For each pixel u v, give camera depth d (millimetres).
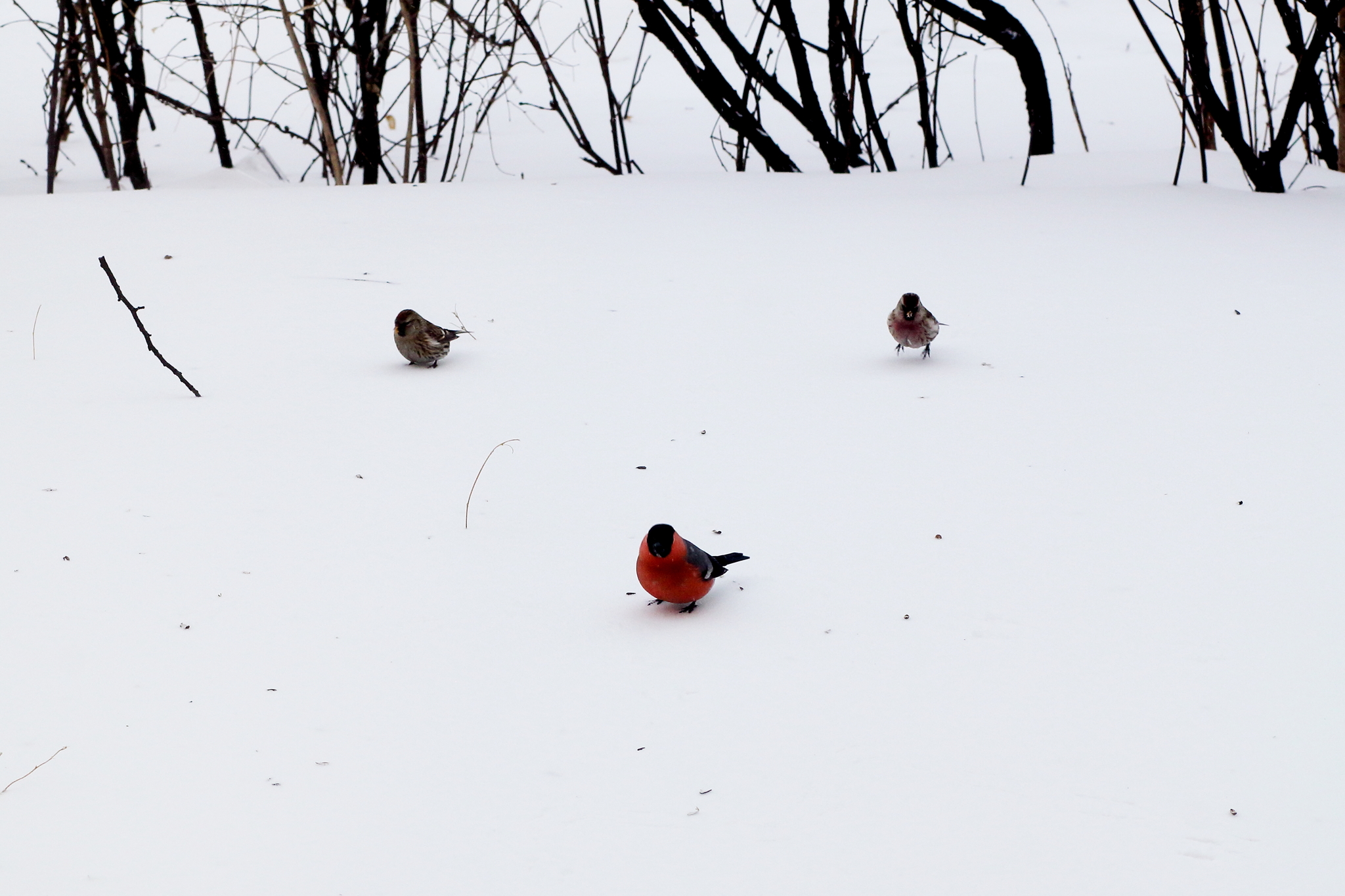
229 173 28328
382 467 10969
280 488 10469
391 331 15180
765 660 7684
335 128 36781
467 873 5844
